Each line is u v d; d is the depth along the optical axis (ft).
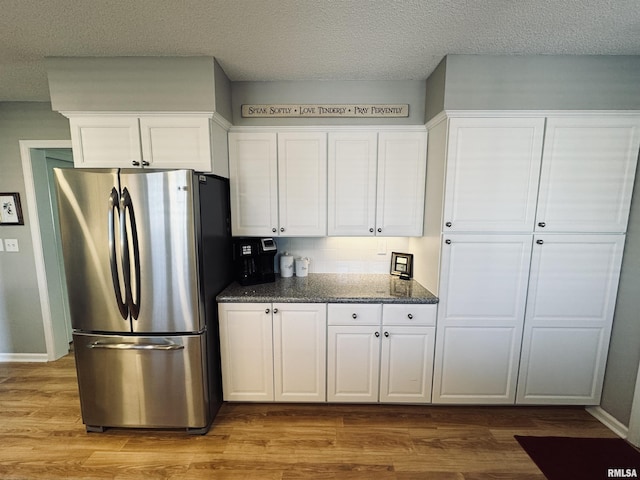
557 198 6.34
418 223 7.55
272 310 6.82
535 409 7.18
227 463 5.72
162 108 6.33
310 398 7.11
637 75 6.07
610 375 6.68
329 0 4.50
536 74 6.12
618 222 6.35
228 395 7.09
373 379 7.03
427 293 7.09
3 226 9.00
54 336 9.55
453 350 6.88
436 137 6.82
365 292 7.17
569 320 6.69
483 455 5.91
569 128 6.18
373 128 7.30
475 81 6.15
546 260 6.53
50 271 9.43
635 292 6.17
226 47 5.88
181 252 5.90
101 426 6.42
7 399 7.62
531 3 4.55
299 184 7.51
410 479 5.41
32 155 8.85
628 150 6.18
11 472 5.53
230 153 7.45
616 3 4.53
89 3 4.52
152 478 5.41
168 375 6.20
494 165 6.30
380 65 6.61
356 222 7.60
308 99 7.45
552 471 5.57
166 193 5.74
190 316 6.05
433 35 5.44
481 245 6.53
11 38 5.48
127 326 6.09
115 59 6.24
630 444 6.15
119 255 5.82
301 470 5.58
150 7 4.64
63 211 5.83
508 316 6.73
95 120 6.43
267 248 7.88
